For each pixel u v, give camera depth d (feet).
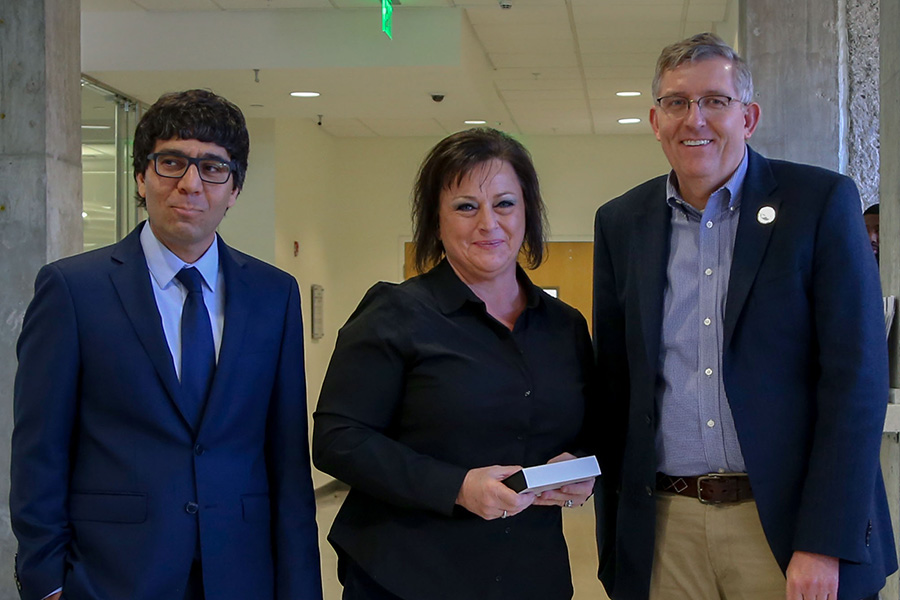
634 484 6.54
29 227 13.29
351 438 5.98
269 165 25.73
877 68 14.33
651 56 22.49
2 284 13.33
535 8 18.95
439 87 20.84
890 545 6.20
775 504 5.95
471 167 6.09
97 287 5.67
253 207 25.71
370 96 21.76
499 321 6.13
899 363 8.43
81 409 5.64
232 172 5.78
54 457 5.52
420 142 32.81
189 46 18.94
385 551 5.91
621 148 32.73
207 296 5.95
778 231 6.07
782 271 5.99
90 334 5.58
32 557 5.36
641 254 6.67
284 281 6.33
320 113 23.94
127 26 18.94
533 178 6.38
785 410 5.98
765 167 6.36
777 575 6.12
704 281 6.35
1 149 13.34
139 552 5.42
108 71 18.95
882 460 9.14
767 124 14.52
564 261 32.96
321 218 31.14
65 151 13.83
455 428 5.93
